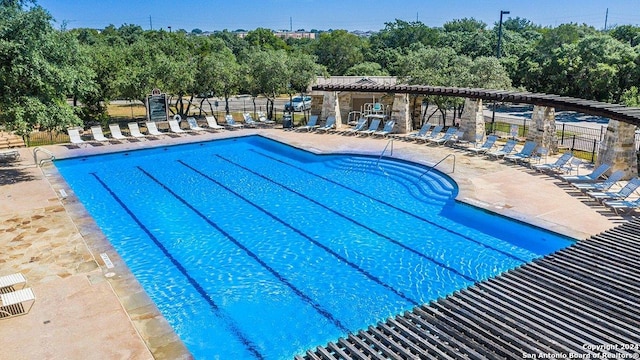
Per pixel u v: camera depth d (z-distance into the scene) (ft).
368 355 19.03
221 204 52.44
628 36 200.23
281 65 95.35
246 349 27.66
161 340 26.61
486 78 96.84
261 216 48.88
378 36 279.90
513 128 73.20
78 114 92.79
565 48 148.36
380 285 35.04
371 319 30.68
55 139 81.66
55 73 56.13
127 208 51.13
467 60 103.24
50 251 37.70
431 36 259.60
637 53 133.18
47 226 42.78
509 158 65.46
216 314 31.22
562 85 148.25
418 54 110.52
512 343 19.12
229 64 101.30
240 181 61.52
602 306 21.88
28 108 53.42
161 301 32.76
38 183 56.34
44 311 29.04
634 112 48.98
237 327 29.76
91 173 64.59
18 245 38.70
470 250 40.78
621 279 24.39
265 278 36.04
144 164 69.82
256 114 109.60
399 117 84.84
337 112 90.74
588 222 43.50
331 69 241.76
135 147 76.38
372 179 62.23
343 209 50.96
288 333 29.19
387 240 42.88
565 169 60.70
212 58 98.27
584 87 138.82
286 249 41.09
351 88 86.63
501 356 18.28
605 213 45.75
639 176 59.67
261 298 33.17
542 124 66.59
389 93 88.94
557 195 51.29
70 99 118.83
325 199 54.29
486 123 101.19
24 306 29.55
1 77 51.55
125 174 64.39
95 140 80.18
